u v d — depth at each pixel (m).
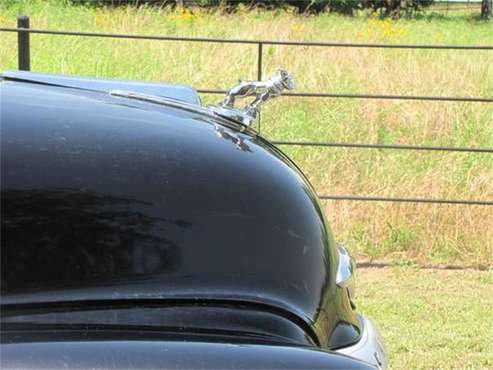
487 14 26.05
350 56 8.89
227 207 1.83
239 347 1.57
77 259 1.64
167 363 1.49
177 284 1.68
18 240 1.63
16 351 1.46
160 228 1.73
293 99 7.56
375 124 6.98
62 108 2.05
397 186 5.88
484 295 4.98
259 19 13.30
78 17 12.88
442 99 5.50
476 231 5.62
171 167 1.87
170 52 8.62
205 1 16.91
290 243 1.87
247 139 2.18
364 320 2.23
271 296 1.75
